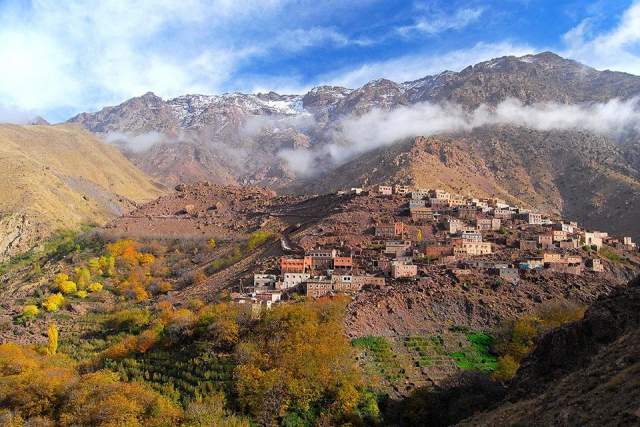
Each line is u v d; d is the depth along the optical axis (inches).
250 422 6633.9
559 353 5816.9
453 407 6756.9
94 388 7244.1
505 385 7185.0
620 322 5575.8
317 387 7047.2
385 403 7101.4
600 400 3934.5
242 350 7583.7
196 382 7377.0
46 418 6978.4
